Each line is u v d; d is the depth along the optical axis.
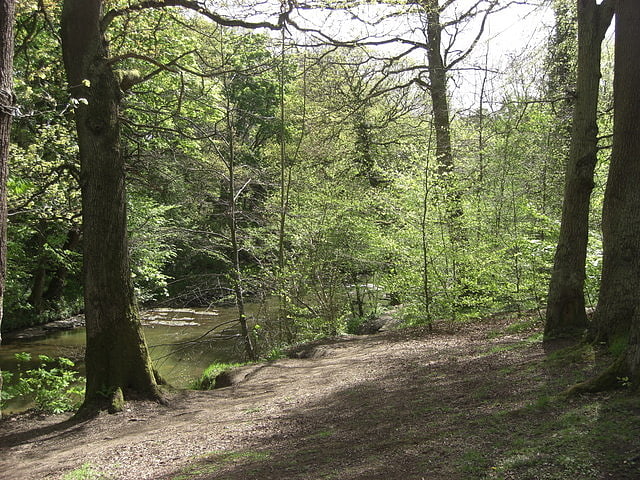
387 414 6.27
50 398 9.45
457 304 13.05
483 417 5.21
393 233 15.21
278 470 4.72
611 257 6.54
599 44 8.03
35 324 22.09
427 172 12.74
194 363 16.98
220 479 4.74
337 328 16.73
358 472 4.26
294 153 20.73
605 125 13.43
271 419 7.27
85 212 9.08
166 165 14.34
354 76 19.31
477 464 3.93
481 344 9.73
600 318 6.62
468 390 6.55
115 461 6.14
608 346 6.43
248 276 16.28
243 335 15.70
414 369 8.76
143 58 9.29
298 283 16.67
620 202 6.50
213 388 12.33
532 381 6.16
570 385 5.59
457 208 13.55
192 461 5.67
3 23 5.70
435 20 16.22
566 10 11.41
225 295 16.08
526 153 16.20
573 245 8.26
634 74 6.40
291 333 16.62
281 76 17.56
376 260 17.02
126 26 11.03
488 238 13.80
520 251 11.43
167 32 14.45
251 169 16.94
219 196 17.41
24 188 10.92
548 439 4.12
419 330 13.61
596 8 7.95
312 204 18.41
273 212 17.27
